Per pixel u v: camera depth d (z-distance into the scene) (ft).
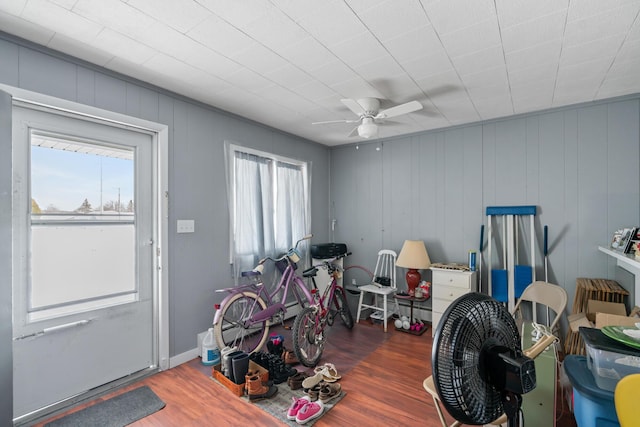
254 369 8.04
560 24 5.77
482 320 2.65
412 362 9.18
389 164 14.08
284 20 5.71
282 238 13.02
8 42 6.17
